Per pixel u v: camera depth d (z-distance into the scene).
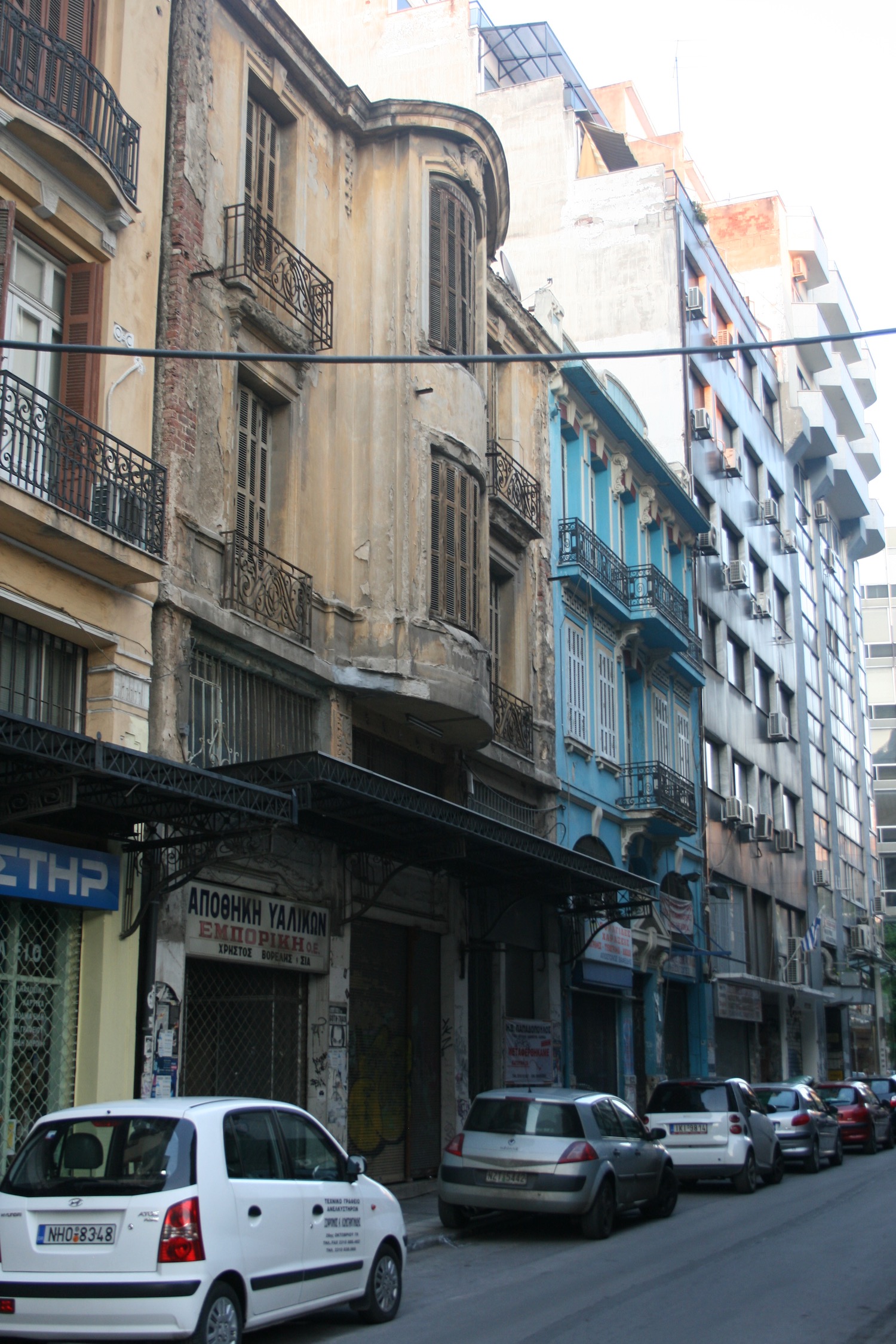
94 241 13.48
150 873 13.17
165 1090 12.99
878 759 77.19
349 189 18.77
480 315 19.88
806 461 54.53
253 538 16.19
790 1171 23.20
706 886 34.41
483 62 38.47
